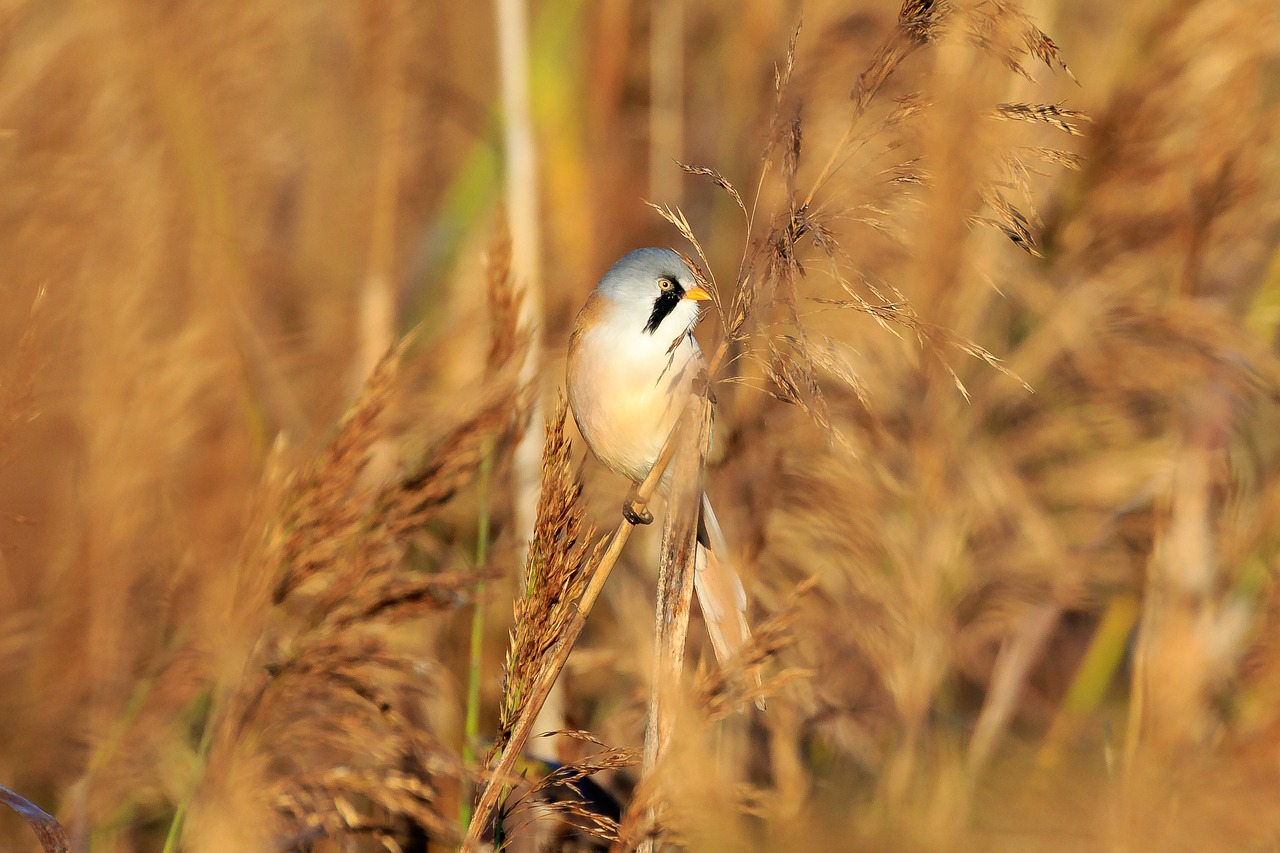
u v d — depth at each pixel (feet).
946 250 28.94
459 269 37.88
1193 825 24.67
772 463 30.40
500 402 23.99
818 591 30.63
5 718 27.17
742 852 21.61
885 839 26.21
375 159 37.76
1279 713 24.93
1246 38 31.24
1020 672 30.45
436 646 29.99
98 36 32.96
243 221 36.37
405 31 37.32
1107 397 32.99
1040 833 26.27
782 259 19.53
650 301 25.63
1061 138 32.89
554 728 28.76
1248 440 30.94
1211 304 32.65
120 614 28.27
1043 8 32.35
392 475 24.11
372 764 25.90
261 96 36.14
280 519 22.48
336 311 36.29
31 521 26.23
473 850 20.47
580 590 20.30
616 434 25.96
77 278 29.96
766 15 41.98
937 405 30.30
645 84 45.93
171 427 28.94
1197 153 31.96
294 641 22.81
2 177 30.96
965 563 30.42
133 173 32.04
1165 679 26.76
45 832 20.89
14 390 24.13
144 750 26.27
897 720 29.25
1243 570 27.86
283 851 25.18
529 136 32.40
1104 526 32.50
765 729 30.25
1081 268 33.09
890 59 19.79
